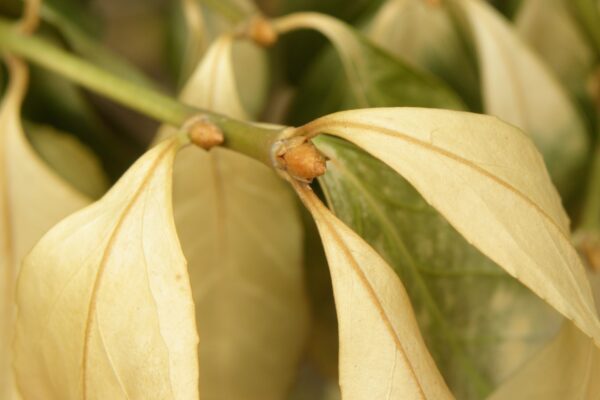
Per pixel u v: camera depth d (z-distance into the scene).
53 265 0.31
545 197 0.31
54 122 0.41
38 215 0.36
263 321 0.37
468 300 0.34
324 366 0.40
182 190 0.35
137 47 0.53
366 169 0.33
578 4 0.40
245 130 0.32
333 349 0.39
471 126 0.31
